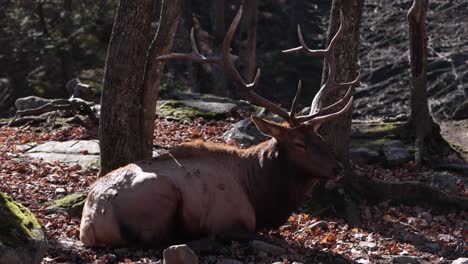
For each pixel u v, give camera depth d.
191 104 22.53
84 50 34.00
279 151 11.39
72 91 23.47
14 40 33.31
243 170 11.48
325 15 48.31
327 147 11.35
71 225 12.44
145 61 14.66
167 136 19.73
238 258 10.62
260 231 11.98
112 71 14.60
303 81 44.50
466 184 18.20
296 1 50.00
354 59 14.71
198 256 10.60
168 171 11.03
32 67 33.75
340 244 12.18
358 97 42.53
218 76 35.31
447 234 13.70
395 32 40.62
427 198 15.17
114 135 14.65
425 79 20.53
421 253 12.28
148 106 14.73
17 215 9.06
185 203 10.90
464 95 37.78
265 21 48.69
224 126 21.17
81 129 20.67
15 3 34.16
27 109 22.22
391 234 13.43
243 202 11.27
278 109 11.36
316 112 11.45
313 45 46.69
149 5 14.51
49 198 14.10
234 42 47.28
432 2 40.50
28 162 17.06
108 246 10.91
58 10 34.06
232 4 50.34
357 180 14.98
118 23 14.58
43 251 8.96
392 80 41.97
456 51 39.00
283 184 11.41
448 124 24.66
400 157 19.31
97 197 11.06
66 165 16.95
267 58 45.81
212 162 11.35
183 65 41.19
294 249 11.35
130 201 10.79
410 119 20.73
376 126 21.56
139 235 10.75
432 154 20.33
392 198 15.11
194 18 46.66
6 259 8.31
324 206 14.30
